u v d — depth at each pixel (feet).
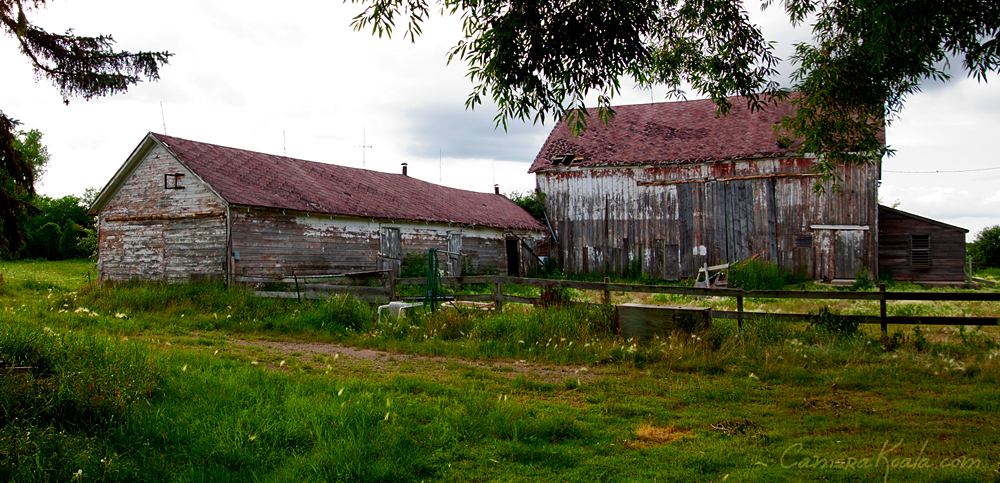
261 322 35.06
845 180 77.56
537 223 92.99
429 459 13.12
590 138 96.58
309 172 66.90
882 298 28.58
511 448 13.79
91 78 40.01
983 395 19.17
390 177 82.69
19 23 38.34
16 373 14.71
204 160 54.54
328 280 50.39
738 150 83.10
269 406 15.69
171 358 21.18
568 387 20.76
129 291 40.98
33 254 136.67
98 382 14.67
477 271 80.64
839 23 25.40
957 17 20.58
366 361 25.20
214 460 12.56
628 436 15.19
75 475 10.91
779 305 48.93
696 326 27.81
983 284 80.18
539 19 20.89
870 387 20.77
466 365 24.52
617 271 88.84
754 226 81.10
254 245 51.08
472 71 22.12
